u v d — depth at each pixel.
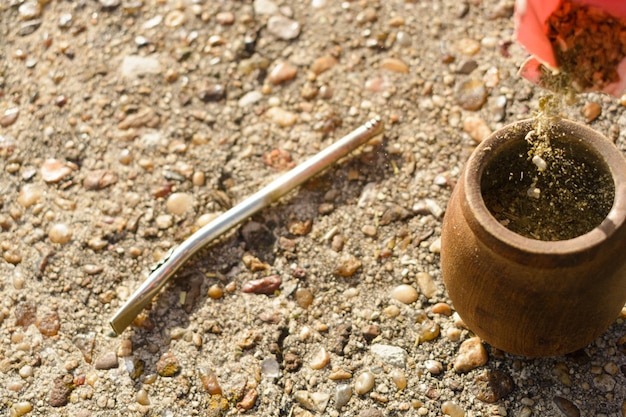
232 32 1.19
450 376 1.04
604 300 0.98
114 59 1.18
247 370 1.05
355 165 1.12
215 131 1.14
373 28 1.18
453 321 1.06
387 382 1.04
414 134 1.13
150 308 1.08
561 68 0.97
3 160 1.14
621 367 1.03
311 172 1.10
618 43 0.96
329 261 1.08
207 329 1.07
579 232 1.02
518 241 0.96
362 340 1.06
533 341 0.99
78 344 1.07
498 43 1.16
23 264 1.10
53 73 1.18
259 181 1.12
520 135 0.99
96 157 1.14
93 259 1.10
